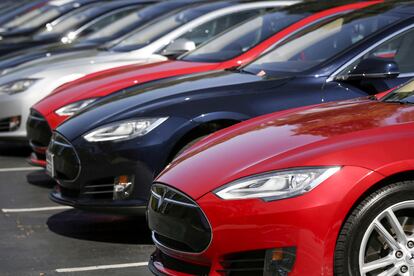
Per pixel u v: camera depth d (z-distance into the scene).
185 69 15.88
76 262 11.24
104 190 12.07
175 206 8.74
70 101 15.96
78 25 28.55
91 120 12.29
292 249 8.02
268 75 13.03
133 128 11.88
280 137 8.95
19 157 19.86
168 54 19.34
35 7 33.75
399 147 8.15
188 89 12.55
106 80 16.38
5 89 19.23
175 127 11.88
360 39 12.83
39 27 31.09
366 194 8.12
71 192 12.48
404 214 8.30
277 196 8.09
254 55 15.65
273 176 8.19
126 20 24.73
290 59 13.41
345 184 8.02
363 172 8.04
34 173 17.73
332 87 12.41
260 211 8.09
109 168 11.91
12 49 29.58
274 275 8.08
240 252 8.22
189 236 8.54
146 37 20.30
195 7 20.89
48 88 19.11
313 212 7.98
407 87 10.45
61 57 20.66
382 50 12.68
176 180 8.88
